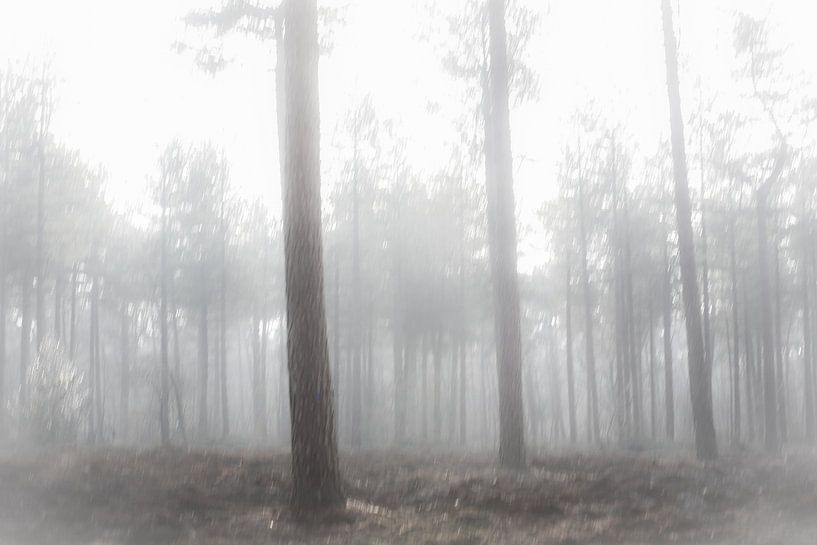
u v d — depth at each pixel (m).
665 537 11.48
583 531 11.84
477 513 12.98
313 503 12.70
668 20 23.28
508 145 19.64
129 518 11.53
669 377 40.75
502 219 19.44
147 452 19.80
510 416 18.91
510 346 19.08
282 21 23.42
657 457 23.61
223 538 10.88
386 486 15.73
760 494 15.38
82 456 17.25
